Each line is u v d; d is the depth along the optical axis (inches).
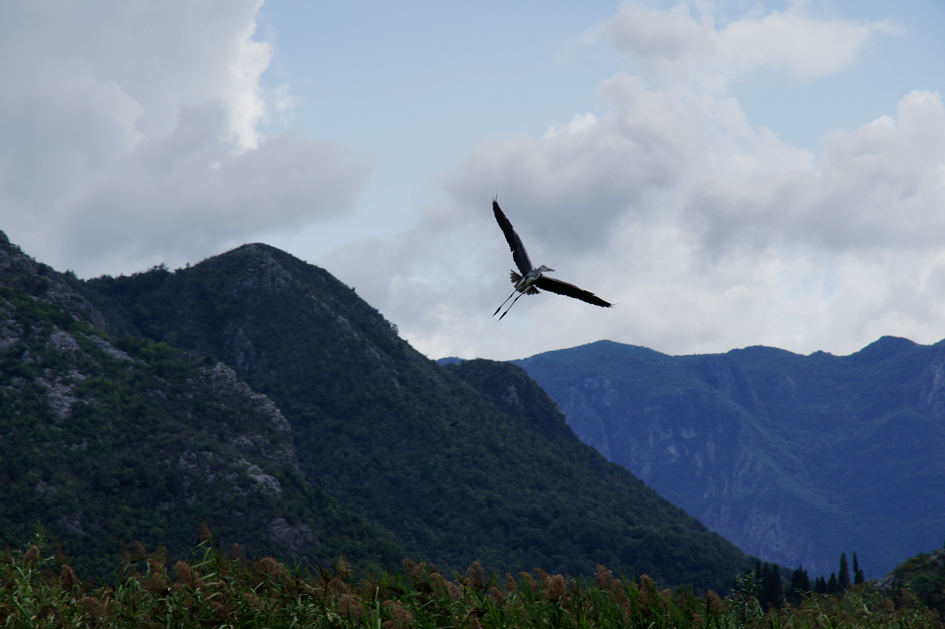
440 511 6343.5
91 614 306.2
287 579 334.6
